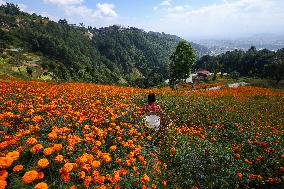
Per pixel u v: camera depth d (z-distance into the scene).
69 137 7.68
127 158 8.55
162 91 27.09
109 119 11.72
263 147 12.91
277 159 11.66
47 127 9.21
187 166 10.12
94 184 6.55
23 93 16.41
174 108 19.34
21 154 6.56
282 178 10.31
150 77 147.38
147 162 9.09
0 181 4.86
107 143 9.70
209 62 196.88
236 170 10.36
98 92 20.19
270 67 95.62
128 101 18.69
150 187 7.78
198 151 11.43
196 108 20.45
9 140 7.04
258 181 10.09
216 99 27.03
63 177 5.80
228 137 15.30
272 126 18.80
